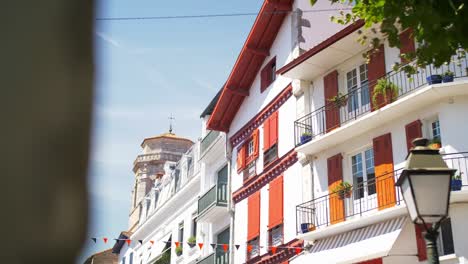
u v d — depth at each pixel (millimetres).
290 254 21484
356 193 18891
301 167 21734
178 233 33781
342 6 23641
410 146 17078
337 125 20047
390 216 16859
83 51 778
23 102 706
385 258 16922
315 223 20250
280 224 22781
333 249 18422
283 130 23562
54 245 707
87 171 757
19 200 687
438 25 7594
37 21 728
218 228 28609
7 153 687
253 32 25156
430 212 7031
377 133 18516
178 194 33875
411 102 16906
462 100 16312
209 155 30688
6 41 703
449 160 15961
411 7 8586
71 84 755
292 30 23562
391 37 8352
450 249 15359
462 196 15078
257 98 26234
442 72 16938
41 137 715
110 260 47969
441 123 16422
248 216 25406
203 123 33750
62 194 723
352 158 19641
